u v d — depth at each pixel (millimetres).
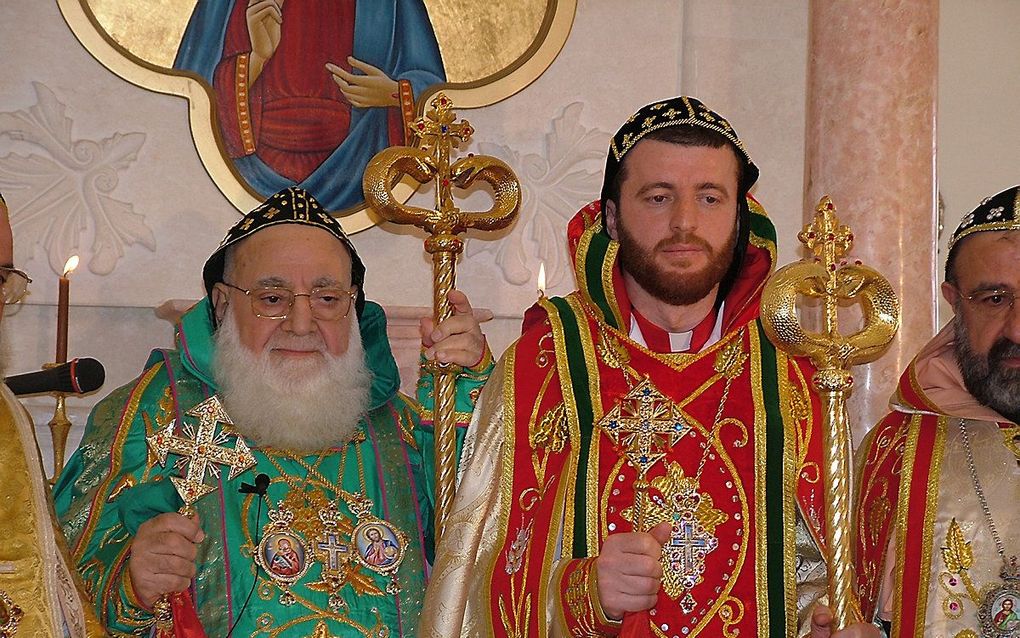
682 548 3230
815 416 3404
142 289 4902
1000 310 3385
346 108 5109
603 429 3352
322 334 3705
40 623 2977
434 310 3551
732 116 5430
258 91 5051
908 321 4508
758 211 3549
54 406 4828
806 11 5508
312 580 3469
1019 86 6164
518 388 3479
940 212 5883
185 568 3166
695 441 3334
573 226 3613
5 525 3021
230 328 3723
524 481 3398
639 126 3461
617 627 2977
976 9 6160
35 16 4926
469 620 3322
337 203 5066
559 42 5281
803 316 4668
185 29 5016
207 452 3514
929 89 4648
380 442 3770
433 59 5188
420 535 3662
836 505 2988
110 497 3508
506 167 3580
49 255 4836
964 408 3463
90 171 4906
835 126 4652
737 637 3186
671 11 5430
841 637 2914
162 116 4992
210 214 4988
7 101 4879
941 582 3291
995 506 3330
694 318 3490
